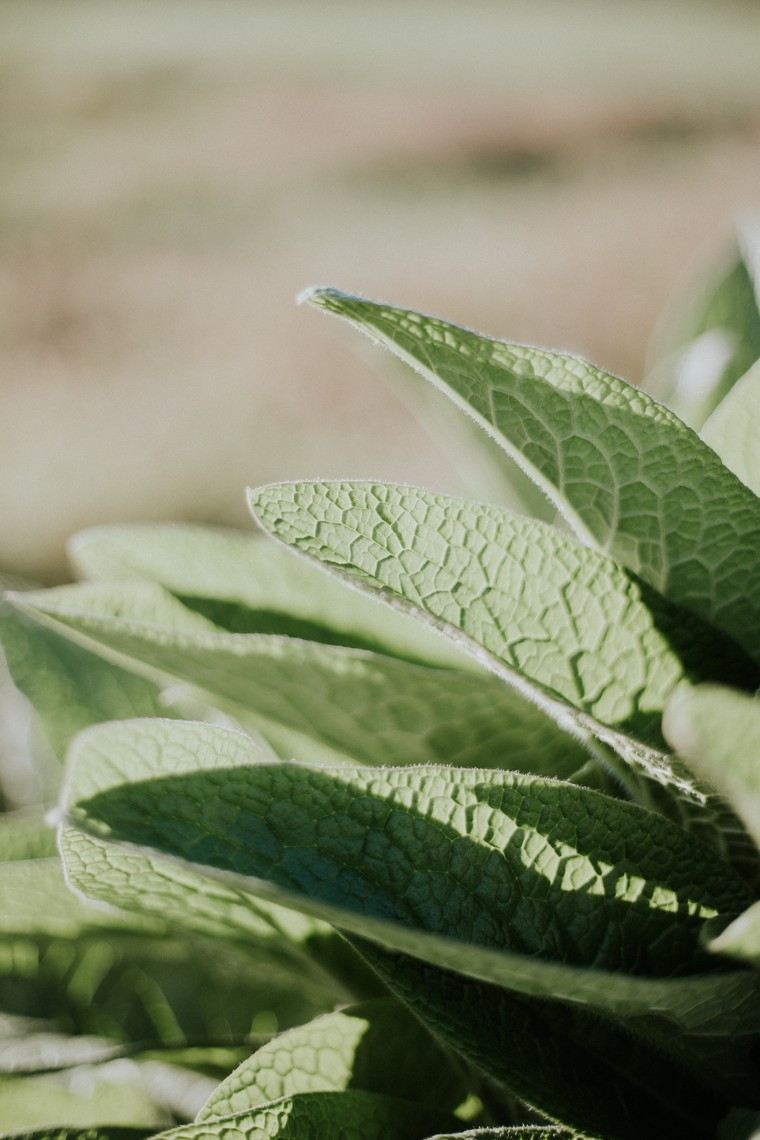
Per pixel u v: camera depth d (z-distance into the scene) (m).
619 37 10.14
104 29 9.70
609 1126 0.45
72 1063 0.54
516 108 7.14
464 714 0.51
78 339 4.60
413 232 5.29
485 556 0.46
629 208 5.25
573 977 0.40
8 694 0.71
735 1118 0.46
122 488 3.57
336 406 3.95
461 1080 0.51
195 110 7.48
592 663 0.46
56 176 6.38
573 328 4.14
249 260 5.22
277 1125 0.46
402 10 11.61
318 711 0.51
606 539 0.48
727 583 0.47
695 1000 0.43
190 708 0.63
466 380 0.46
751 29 10.31
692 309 0.64
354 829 0.44
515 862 0.45
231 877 0.40
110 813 0.42
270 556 0.57
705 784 0.45
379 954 0.44
